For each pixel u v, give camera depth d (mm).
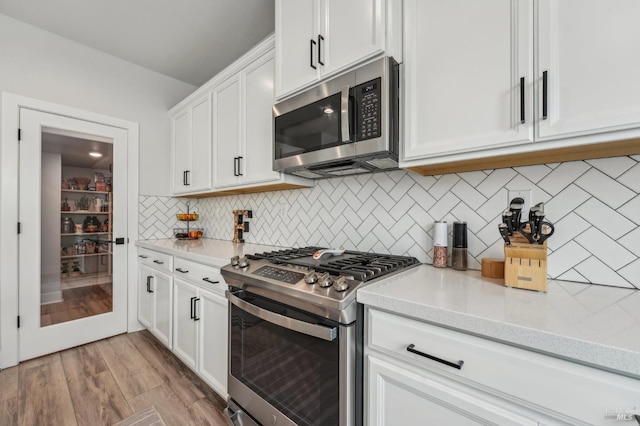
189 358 1909
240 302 1292
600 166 1007
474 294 884
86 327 2439
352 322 932
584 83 793
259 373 1268
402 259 1354
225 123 2201
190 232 2869
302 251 1657
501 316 694
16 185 2119
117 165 2652
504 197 1198
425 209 1413
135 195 2754
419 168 1282
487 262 1120
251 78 1949
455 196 1325
